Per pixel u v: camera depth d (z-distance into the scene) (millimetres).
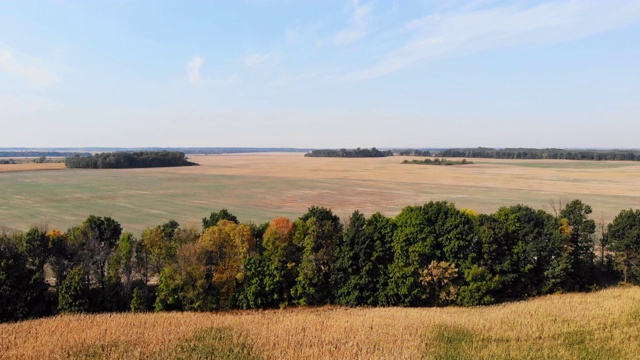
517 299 49625
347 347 34000
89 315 42312
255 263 47562
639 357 31953
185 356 32906
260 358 32438
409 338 35625
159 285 46000
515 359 31969
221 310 46062
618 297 47000
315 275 47750
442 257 49562
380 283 47938
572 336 35656
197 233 52531
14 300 42750
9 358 32812
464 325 38312
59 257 47750
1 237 45531
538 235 52250
